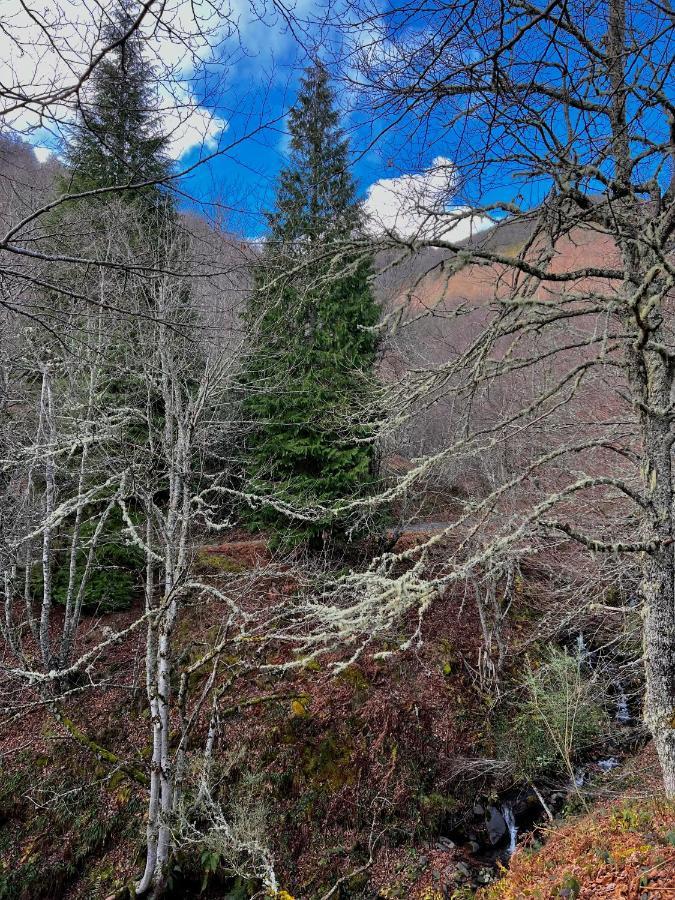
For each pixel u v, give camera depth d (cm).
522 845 691
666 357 443
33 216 312
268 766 813
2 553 769
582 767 873
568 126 396
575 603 995
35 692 844
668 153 424
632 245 456
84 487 888
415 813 823
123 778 776
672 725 445
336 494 1112
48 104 271
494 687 984
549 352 455
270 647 958
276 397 1139
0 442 819
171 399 830
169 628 659
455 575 346
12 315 793
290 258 470
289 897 669
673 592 452
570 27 346
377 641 1016
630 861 426
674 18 337
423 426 1241
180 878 687
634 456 479
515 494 996
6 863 684
